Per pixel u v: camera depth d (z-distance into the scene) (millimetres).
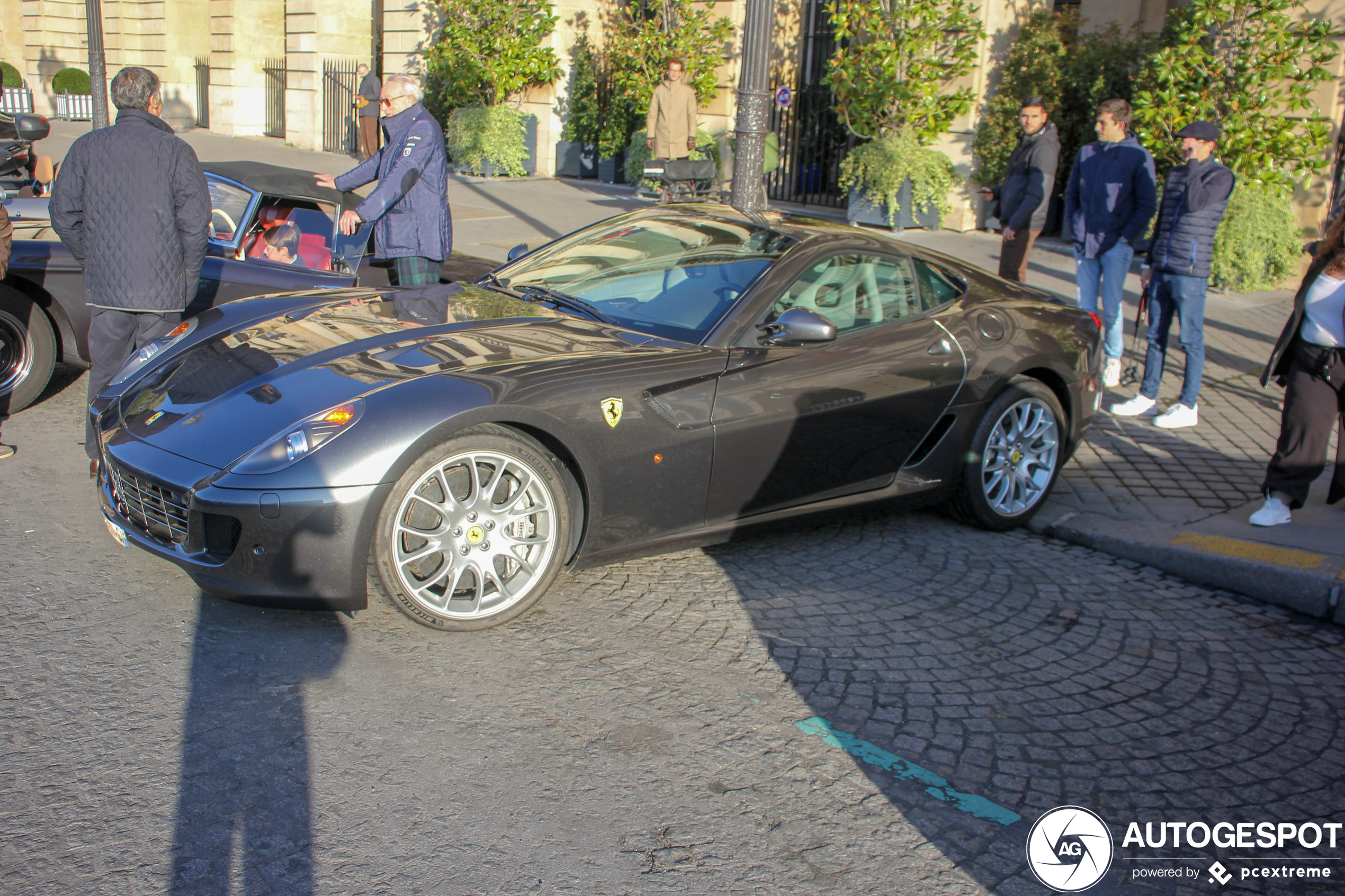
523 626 3656
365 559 3250
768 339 4008
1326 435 4816
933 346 4594
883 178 12586
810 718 3219
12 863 2336
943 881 2545
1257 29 10539
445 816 2627
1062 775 3023
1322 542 4734
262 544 3170
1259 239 10539
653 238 4773
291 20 21641
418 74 19484
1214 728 3344
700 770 2904
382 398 3340
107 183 4602
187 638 3383
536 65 16891
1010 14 13000
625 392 3705
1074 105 12734
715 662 3512
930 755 3072
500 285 4734
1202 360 6465
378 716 3035
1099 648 3852
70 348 5551
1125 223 6871
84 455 4988
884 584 4281
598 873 2463
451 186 15500
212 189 5699
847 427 4312
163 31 26266
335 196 5973
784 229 4629
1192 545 4684
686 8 14875
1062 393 5148
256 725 2943
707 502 4008
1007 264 7691
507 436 3480
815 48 14883
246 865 2398
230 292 5461
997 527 4973
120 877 2324
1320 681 3715
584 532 3730
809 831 2682
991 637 3875
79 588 3652
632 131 16484
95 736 2832
